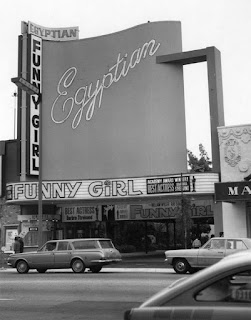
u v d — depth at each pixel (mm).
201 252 18406
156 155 28438
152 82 28891
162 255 35156
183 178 25812
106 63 30578
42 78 31625
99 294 13266
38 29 31891
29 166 29922
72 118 31078
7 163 32656
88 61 31094
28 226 31359
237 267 3832
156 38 29047
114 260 21078
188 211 27875
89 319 9547
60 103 31391
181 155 28531
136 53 29625
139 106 29219
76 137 30844
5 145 32812
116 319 9445
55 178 30812
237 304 3762
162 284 15094
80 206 33906
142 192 26797
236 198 23422
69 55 31547
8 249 31828
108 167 29766
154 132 28625
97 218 33781
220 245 18125
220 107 26922
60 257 21125
